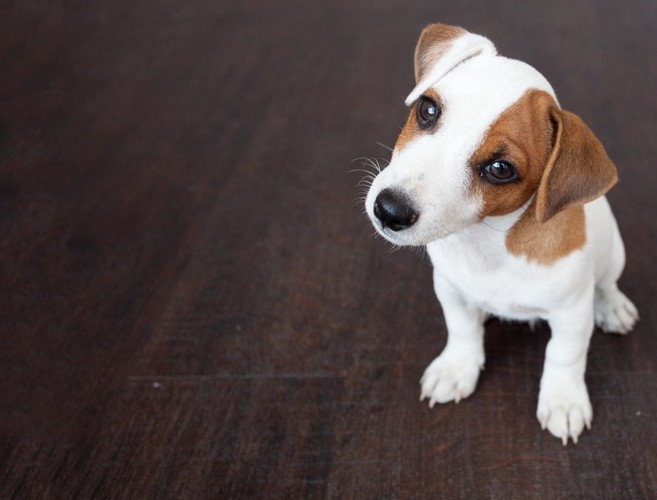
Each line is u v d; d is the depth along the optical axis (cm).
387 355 68
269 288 73
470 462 62
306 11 116
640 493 60
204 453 63
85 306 72
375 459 62
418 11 114
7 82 100
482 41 55
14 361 69
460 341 65
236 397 66
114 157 87
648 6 113
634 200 78
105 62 104
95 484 62
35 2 119
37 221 79
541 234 55
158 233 78
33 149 88
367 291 72
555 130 52
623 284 71
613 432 63
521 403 65
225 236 78
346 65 102
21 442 64
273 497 61
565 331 60
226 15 116
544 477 61
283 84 99
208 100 96
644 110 90
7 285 74
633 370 66
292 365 68
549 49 103
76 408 66
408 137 54
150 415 65
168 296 73
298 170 84
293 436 64
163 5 119
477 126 51
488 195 53
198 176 84
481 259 57
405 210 52
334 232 77
